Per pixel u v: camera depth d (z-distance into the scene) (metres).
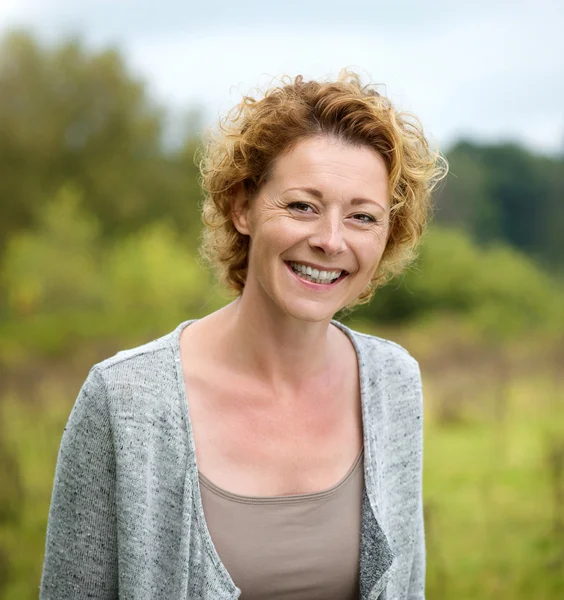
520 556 4.41
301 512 1.74
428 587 4.01
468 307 21.39
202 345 1.82
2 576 3.94
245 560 1.69
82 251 19.64
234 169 1.74
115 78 27.61
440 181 2.01
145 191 27.42
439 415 8.05
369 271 1.74
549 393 9.06
